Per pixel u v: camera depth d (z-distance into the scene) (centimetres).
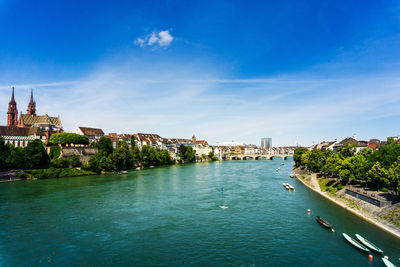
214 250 3991
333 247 4084
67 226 5050
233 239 4419
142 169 17162
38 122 18112
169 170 16462
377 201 5538
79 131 19712
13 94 18088
